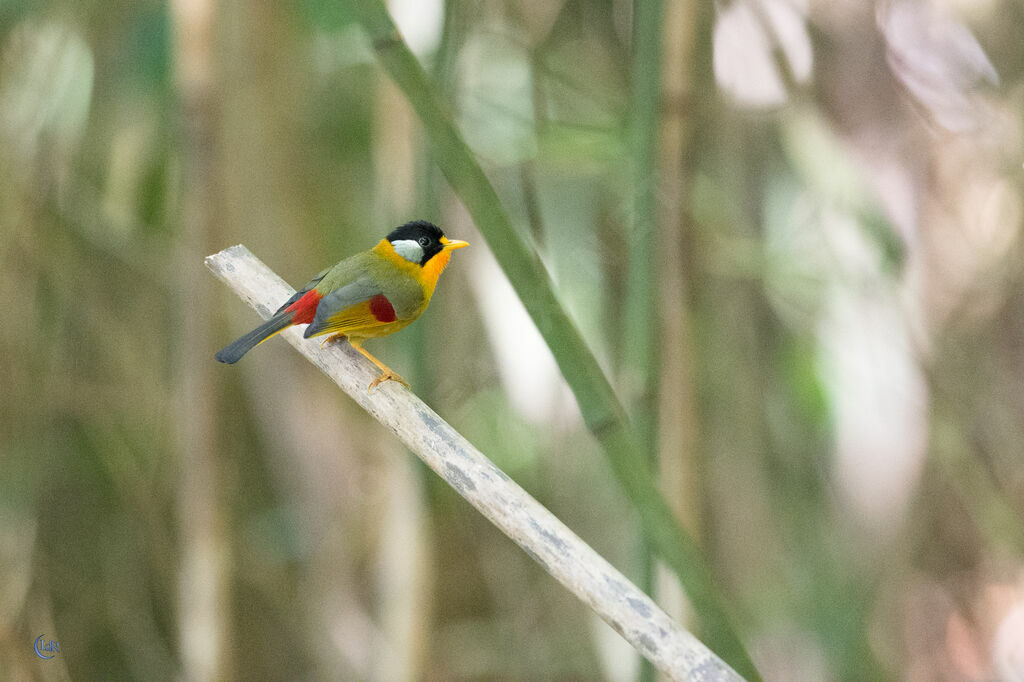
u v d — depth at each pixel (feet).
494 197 18.52
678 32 23.91
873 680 37.50
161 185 40.29
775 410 40.75
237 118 32.81
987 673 42.80
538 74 35.60
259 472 43.37
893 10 37.04
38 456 37.96
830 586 38.24
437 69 24.09
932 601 42.16
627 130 31.63
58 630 40.57
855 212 35.37
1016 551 37.91
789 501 40.09
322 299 22.75
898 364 36.27
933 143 37.09
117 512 41.93
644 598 15.40
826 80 36.24
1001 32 37.11
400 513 29.37
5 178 36.68
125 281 41.60
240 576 41.16
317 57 40.34
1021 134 36.94
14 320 36.91
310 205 36.17
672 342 25.98
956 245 37.88
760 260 36.55
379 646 33.42
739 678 14.48
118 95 39.17
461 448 17.69
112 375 41.27
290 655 45.91
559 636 41.16
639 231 23.29
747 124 37.01
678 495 26.13
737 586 37.99
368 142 41.96
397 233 24.98
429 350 25.93
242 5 32.94
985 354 37.88
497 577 41.73
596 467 38.29
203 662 30.58
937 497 41.16
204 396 30.30
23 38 37.01
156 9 36.32
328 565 35.55
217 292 30.32
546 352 37.83
